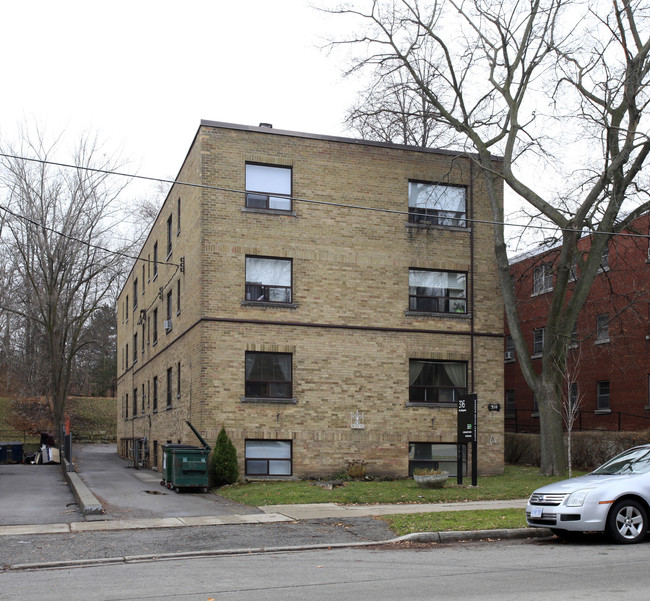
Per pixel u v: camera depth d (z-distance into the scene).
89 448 52.91
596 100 23.39
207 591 8.78
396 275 25.05
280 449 23.39
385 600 8.05
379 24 24.97
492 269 26.30
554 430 24.22
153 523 14.99
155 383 32.78
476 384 25.53
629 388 30.61
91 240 44.06
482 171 25.44
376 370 24.45
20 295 53.78
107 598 8.45
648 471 12.53
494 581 9.08
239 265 23.41
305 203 24.31
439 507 17.05
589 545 11.97
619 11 22.47
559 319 24.39
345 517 15.58
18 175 41.44
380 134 34.62
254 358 23.44
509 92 24.39
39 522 15.36
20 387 60.38
